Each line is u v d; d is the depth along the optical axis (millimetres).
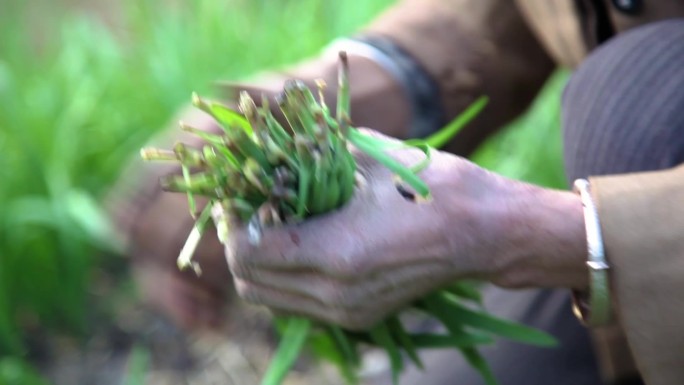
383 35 1096
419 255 841
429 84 1085
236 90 999
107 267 1752
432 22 1104
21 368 1345
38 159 1643
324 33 2010
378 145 836
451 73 1095
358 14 1982
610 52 954
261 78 1047
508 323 938
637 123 918
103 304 1684
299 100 815
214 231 1016
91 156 1792
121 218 1044
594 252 844
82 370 1551
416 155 859
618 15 994
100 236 1619
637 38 949
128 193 1077
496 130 1154
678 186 846
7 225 1577
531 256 858
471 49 1100
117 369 1550
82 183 1760
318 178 819
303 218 837
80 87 1872
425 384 1129
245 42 1999
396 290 851
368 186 844
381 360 1445
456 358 1132
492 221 850
